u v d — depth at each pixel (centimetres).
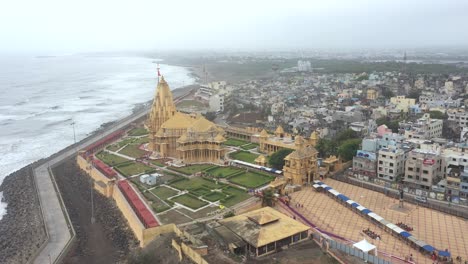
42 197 16950
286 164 16850
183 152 19575
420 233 12225
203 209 14050
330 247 10975
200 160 19888
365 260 10269
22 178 19800
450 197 14938
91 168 19000
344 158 19425
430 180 16012
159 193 15688
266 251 10606
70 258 12269
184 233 11750
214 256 10438
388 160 17150
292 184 16500
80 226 14325
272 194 14438
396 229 11994
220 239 11119
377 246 11388
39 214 15325
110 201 16300
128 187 16238
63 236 13512
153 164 19612
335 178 17338
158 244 11812
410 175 16525
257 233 10956
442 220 13162
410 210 14000
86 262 12088
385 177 17338
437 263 10406
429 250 10775
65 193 17500
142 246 12225
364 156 18088
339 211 13962
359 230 12450
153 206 14312
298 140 19625
